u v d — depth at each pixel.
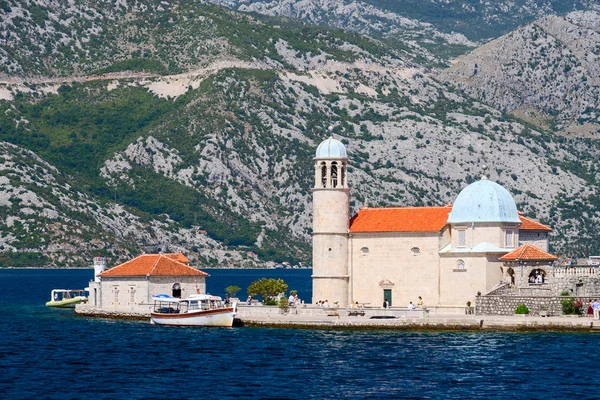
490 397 107.00
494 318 155.50
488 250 165.12
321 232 174.00
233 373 120.44
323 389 110.69
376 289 172.50
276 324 163.88
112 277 183.62
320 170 175.25
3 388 111.12
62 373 120.94
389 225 172.50
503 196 170.12
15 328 170.62
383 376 118.25
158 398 105.81
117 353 137.00
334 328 160.25
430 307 166.88
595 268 162.00
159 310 173.38
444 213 172.00
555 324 152.88
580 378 116.75
